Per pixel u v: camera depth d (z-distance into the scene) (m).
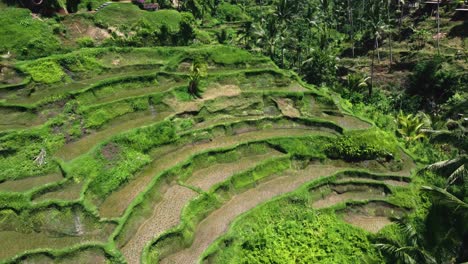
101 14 48.03
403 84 60.75
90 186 27.84
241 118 39.53
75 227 25.50
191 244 26.64
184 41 48.78
